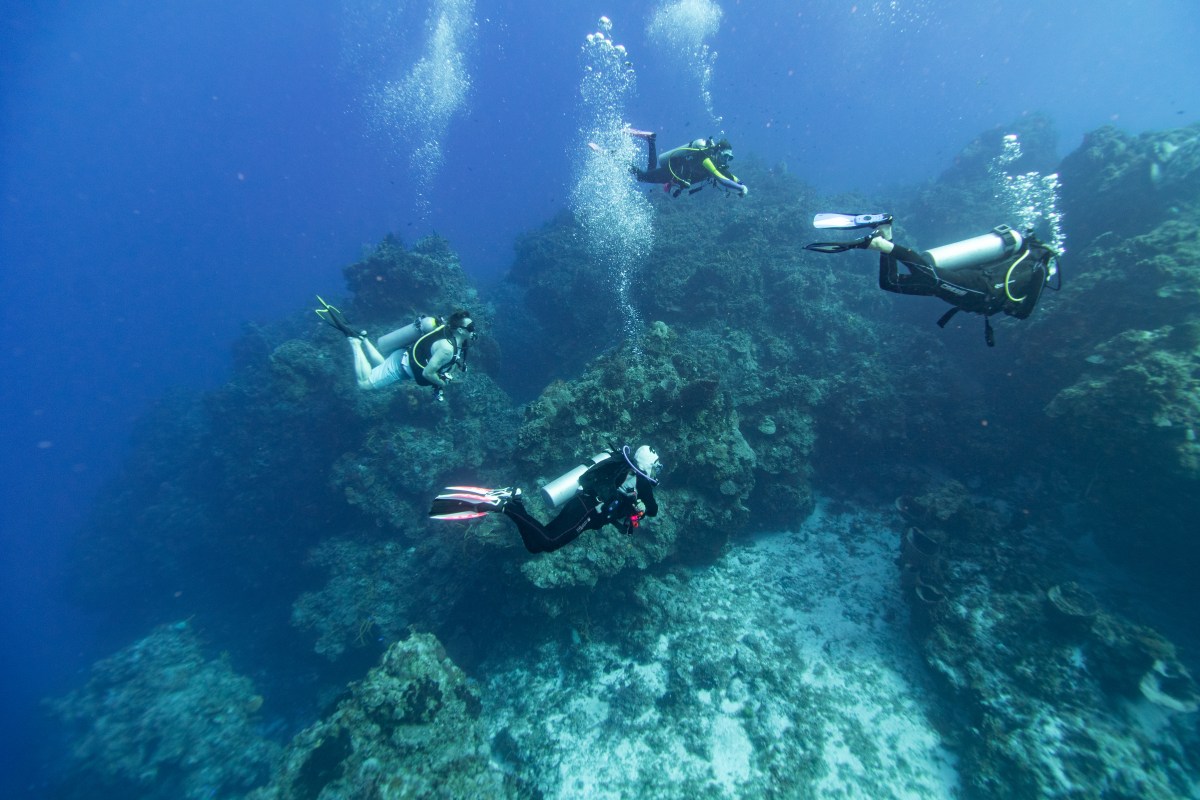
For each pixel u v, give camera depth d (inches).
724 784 365.4
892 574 509.4
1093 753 328.5
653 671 439.8
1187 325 434.0
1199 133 649.6
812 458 639.1
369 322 779.4
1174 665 343.0
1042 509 512.1
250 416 770.2
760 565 535.2
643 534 469.4
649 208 1060.5
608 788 371.9
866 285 809.5
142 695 597.3
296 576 690.2
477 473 652.1
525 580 444.8
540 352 959.6
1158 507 420.5
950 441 601.9
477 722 386.3
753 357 684.1
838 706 406.9
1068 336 534.3
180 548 812.0
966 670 390.9
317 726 355.6
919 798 353.1
